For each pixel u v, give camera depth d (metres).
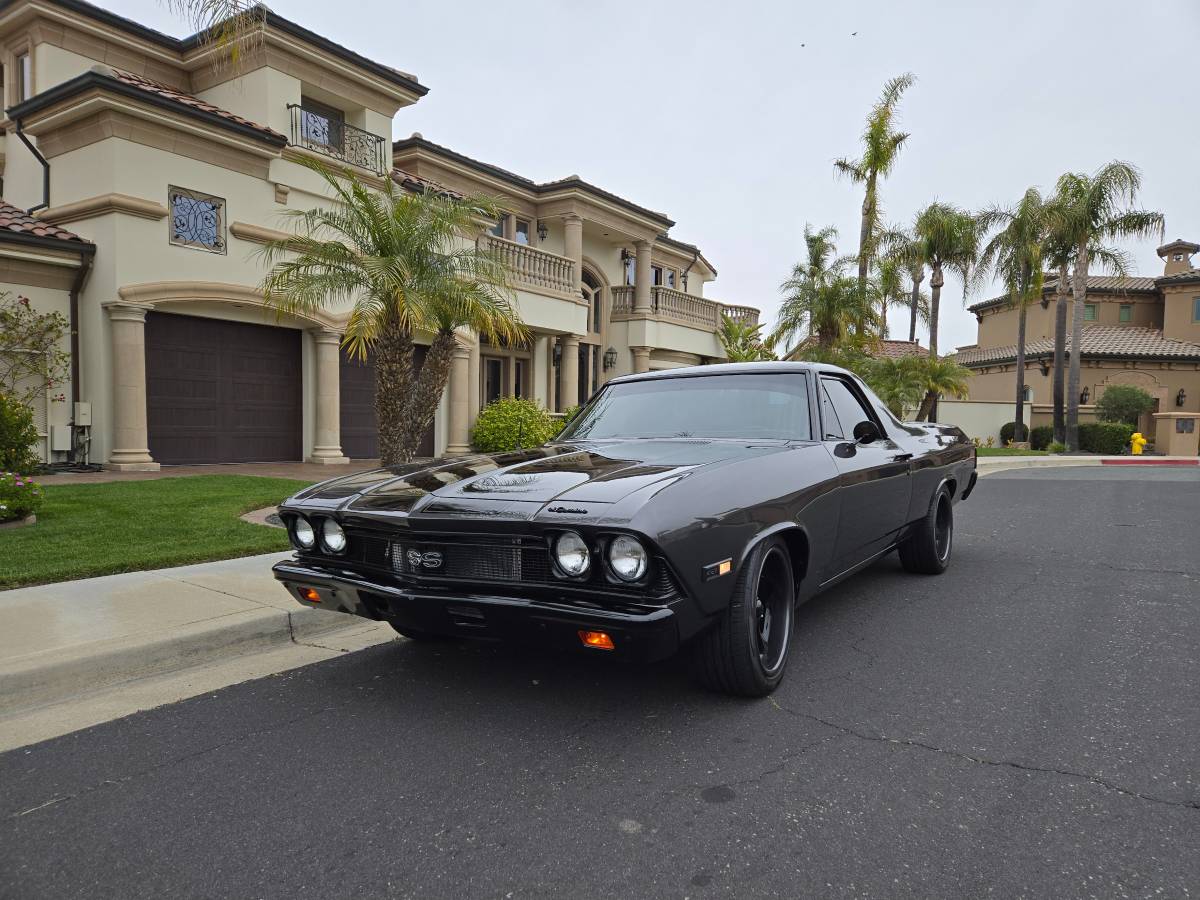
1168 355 31.61
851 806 2.50
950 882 2.09
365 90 15.14
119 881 2.14
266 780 2.72
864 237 23.89
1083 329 35.53
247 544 6.20
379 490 3.43
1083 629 4.52
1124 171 25.30
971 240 28.23
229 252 12.45
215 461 13.09
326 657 4.07
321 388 13.96
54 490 9.11
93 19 13.02
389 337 7.88
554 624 2.77
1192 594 5.37
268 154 12.76
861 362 22.94
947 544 6.15
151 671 3.84
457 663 3.93
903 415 24.52
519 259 17.75
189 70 14.43
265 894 2.08
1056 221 26.00
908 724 3.15
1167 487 13.84
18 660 3.56
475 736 3.06
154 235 11.56
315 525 3.40
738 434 4.16
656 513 2.74
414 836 2.35
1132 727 3.11
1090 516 9.61
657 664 3.87
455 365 16.11
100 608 4.46
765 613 3.46
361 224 8.09
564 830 2.38
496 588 2.91
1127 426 27.86
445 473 3.59
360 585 3.15
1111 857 2.20
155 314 12.20
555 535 2.77
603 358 23.20
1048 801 2.52
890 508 4.78
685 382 4.65
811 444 4.00
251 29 7.15
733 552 3.04
